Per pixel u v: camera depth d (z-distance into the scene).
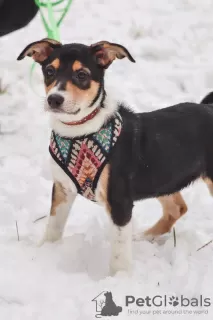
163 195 1.53
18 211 1.71
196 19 2.98
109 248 1.51
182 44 2.67
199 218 1.71
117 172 1.40
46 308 1.30
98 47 1.41
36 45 1.44
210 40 2.72
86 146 1.40
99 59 1.42
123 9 3.12
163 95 2.30
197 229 1.65
